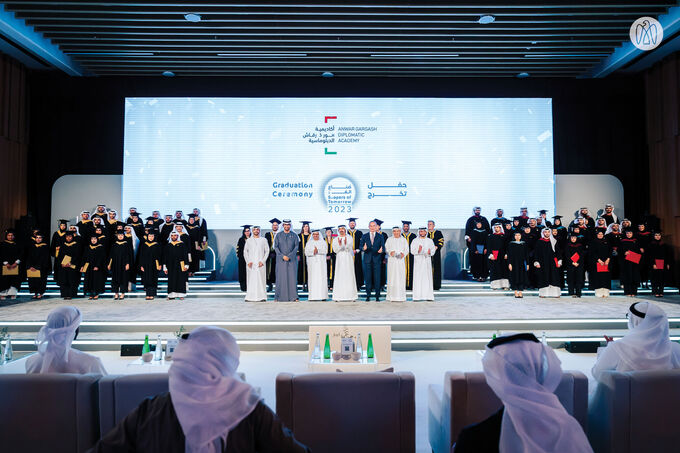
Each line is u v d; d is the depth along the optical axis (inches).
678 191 429.7
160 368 197.3
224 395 56.8
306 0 347.3
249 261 373.1
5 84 428.1
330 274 400.5
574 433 64.1
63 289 374.0
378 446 111.5
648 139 465.7
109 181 476.7
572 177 483.8
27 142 463.5
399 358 261.3
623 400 109.5
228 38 406.6
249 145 466.0
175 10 360.2
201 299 382.6
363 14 361.4
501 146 469.7
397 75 474.6
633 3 350.6
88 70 465.1
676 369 113.3
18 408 105.9
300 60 445.1
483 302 361.7
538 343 68.6
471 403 113.3
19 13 365.7
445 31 396.8
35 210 474.6
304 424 110.7
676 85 427.2
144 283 374.9
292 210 463.8
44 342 116.3
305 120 469.1
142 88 466.0
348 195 464.8
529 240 412.2
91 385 107.0
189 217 438.6
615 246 417.1
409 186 466.0
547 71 470.6
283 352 272.4
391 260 366.9
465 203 466.6
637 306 122.9
